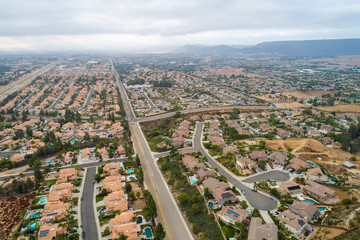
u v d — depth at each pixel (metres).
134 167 175.12
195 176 160.12
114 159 188.75
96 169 173.75
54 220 118.69
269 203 131.62
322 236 103.56
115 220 115.75
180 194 134.25
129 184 144.50
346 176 156.25
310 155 188.25
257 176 160.50
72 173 161.00
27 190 146.38
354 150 198.12
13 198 139.12
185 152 199.75
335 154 194.75
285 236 105.75
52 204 128.62
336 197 135.88
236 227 111.62
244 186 148.62
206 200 134.38
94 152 199.38
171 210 128.75
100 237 109.94
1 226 117.06
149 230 114.31
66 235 110.62
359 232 99.81
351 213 116.31
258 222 110.69
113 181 150.75
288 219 113.94
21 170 174.88
